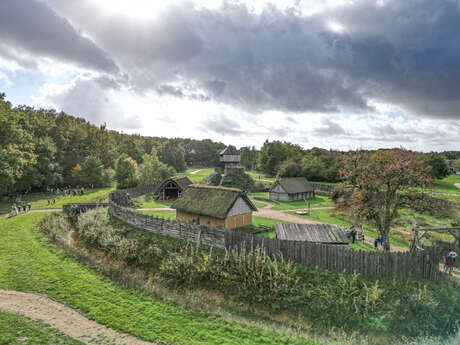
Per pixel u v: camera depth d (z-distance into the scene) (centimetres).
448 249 2195
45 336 1222
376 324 1800
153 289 1934
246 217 3819
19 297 1587
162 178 8750
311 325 1842
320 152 11169
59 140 8656
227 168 8388
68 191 7050
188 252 2734
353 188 3152
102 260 2539
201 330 1445
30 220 3678
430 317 1738
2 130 5181
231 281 2256
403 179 2702
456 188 6962
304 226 2847
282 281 2153
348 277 2159
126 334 1319
